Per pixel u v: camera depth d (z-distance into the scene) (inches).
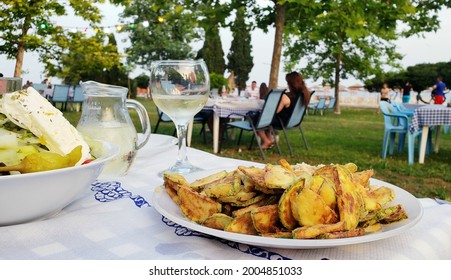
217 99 204.4
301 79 212.1
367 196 20.7
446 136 354.0
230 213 21.0
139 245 19.9
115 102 33.2
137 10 933.2
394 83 1089.4
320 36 285.7
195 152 45.4
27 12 415.2
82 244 19.8
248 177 20.8
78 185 22.0
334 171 20.2
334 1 244.7
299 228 17.8
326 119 546.0
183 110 37.4
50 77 611.2
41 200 20.8
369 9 245.9
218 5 271.7
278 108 202.4
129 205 25.8
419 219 20.9
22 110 22.5
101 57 540.7
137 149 34.5
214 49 823.1
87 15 450.0
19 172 20.1
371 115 674.8
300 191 18.4
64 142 22.9
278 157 203.0
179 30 951.0
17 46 448.5
